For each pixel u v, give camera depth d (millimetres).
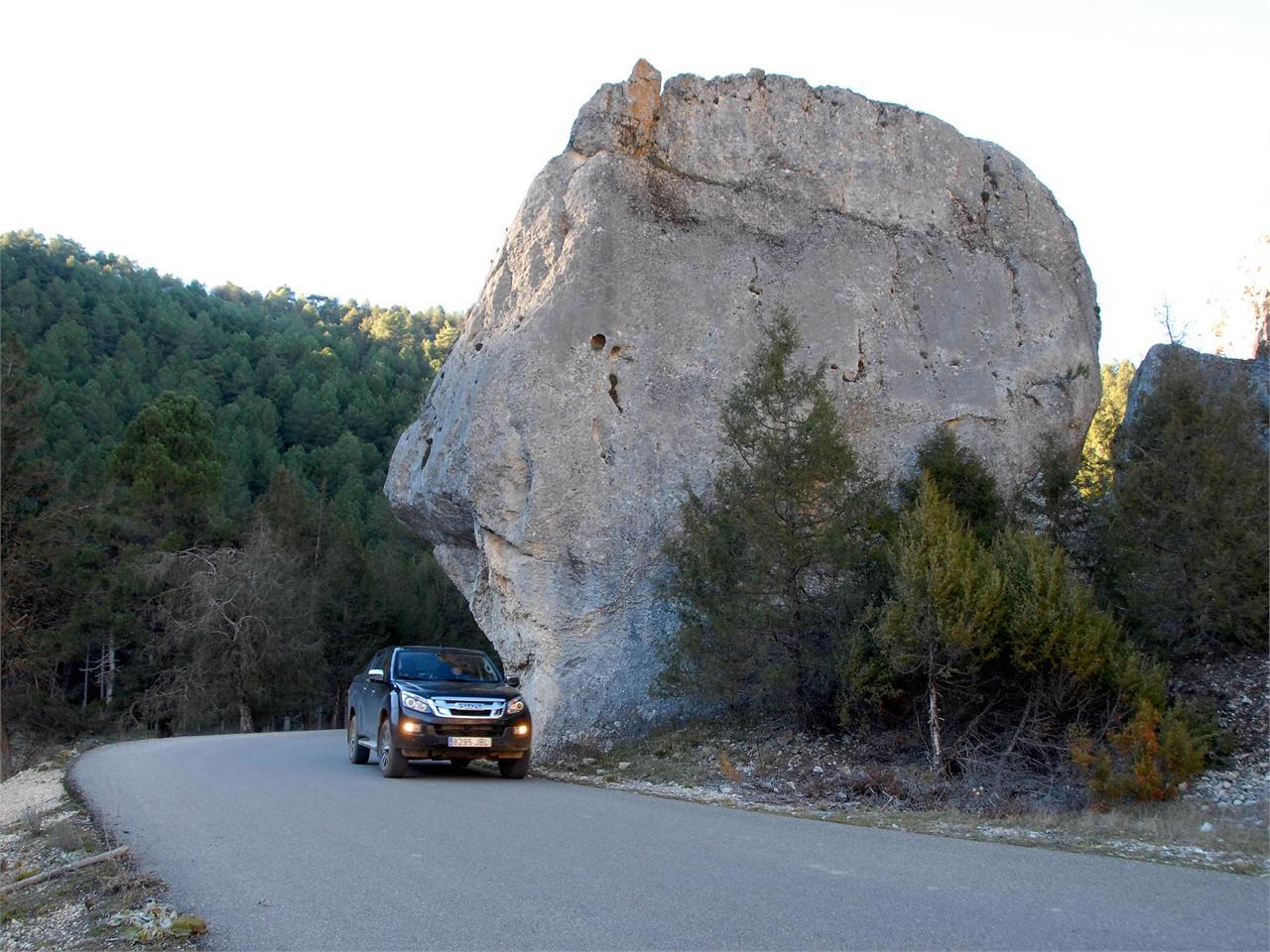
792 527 15727
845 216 21250
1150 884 7273
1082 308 22484
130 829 10391
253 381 107688
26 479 36969
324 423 98938
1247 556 14938
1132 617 15359
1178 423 15844
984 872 7645
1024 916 6266
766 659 15516
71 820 11391
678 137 21156
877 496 16203
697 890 7016
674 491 19047
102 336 105000
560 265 19672
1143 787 11234
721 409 17734
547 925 6180
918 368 20484
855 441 19781
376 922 6391
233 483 71062
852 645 14305
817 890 7000
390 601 52344
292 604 46562
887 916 6273
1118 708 13023
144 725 44719
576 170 20672
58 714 42875
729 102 21516
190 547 47875
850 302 20516
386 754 14789
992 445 20297
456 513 20484
